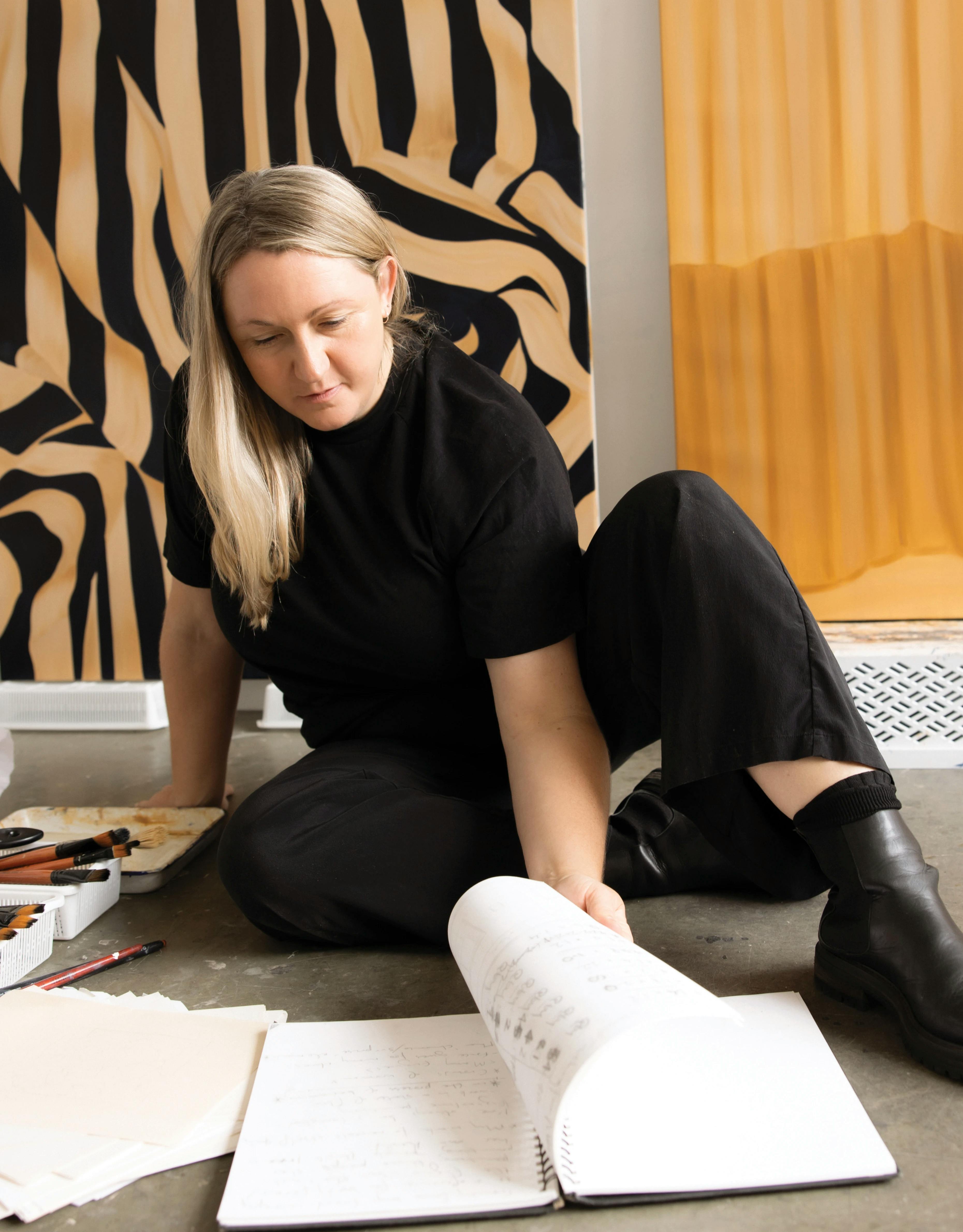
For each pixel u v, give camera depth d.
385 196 2.43
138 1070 0.85
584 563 1.11
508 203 2.38
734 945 1.12
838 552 2.29
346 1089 0.81
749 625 0.92
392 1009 1.01
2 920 1.12
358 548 1.16
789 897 1.06
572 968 0.72
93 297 2.57
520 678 1.09
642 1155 0.72
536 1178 0.71
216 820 1.54
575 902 0.89
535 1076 0.67
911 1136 0.76
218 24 2.48
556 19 2.33
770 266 2.29
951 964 0.85
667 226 2.43
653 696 1.05
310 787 1.15
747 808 0.98
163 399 2.57
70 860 1.27
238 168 2.49
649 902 1.27
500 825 1.15
